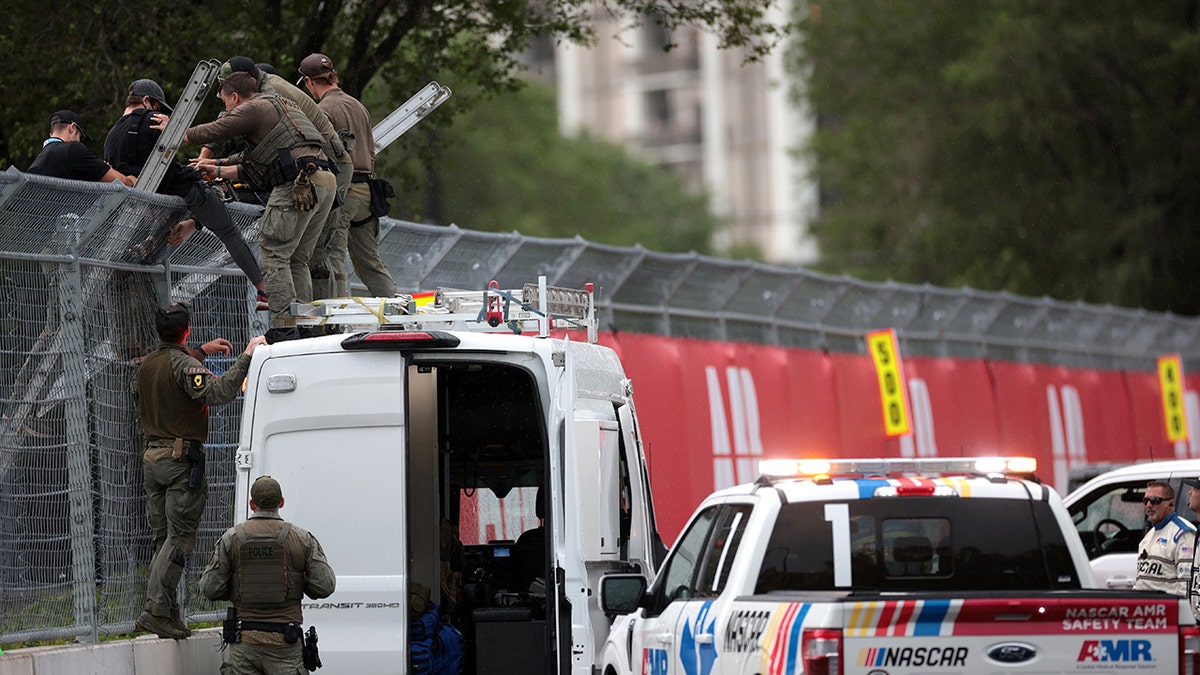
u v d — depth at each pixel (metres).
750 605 23.33
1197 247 122.00
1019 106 121.06
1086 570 24.28
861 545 24.19
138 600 37.22
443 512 37.69
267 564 30.34
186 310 35.34
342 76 63.56
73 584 34.56
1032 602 21.94
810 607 21.81
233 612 30.50
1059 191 123.56
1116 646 22.12
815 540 24.17
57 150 36.72
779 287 66.94
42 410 34.12
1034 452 82.88
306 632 32.38
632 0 67.44
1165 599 22.25
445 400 37.94
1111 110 121.69
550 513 32.75
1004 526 24.39
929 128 127.31
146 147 38.34
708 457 60.53
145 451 35.31
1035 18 118.69
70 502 34.66
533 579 37.41
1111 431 91.31
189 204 37.81
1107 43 119.31
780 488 24.48
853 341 71.62
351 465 32.59
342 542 32.47
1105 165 123.00
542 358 32.97
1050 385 85.56
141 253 38.19
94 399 36.03
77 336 35.12
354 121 41.41
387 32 66.38
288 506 32.59
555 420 32.84
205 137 37.25
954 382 77.19
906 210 131.38
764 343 66.56
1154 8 120.44
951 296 77.88
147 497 35.78
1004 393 81.06
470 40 67.00
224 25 58.44
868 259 141.62
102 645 33.19
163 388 34.91
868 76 131.38
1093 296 123.44
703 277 62.28
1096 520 44.88
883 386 70.06
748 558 24.12
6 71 56.00
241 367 34.03
